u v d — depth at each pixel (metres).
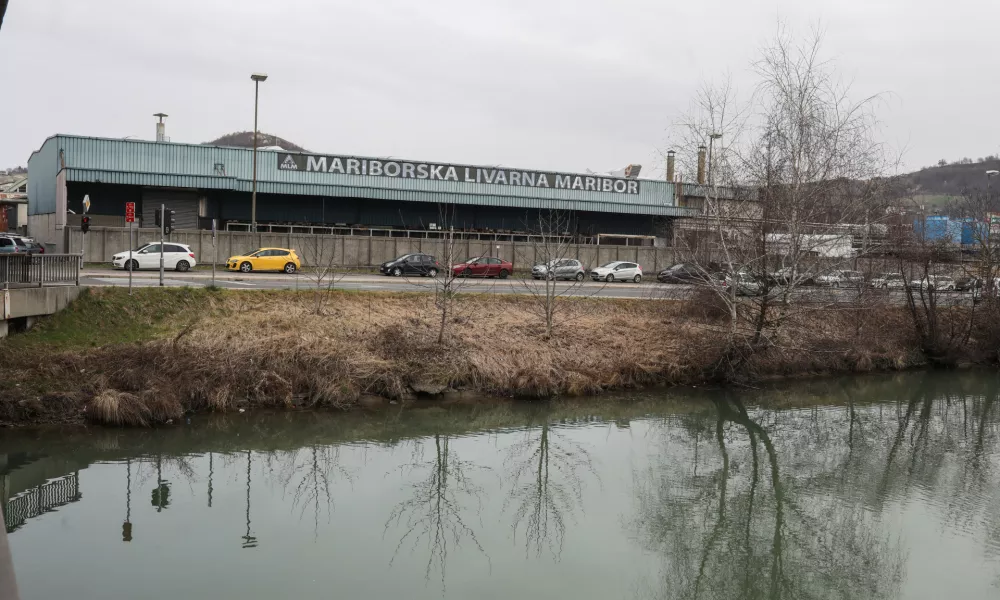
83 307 23.77
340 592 12.06
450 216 59.16
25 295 21.42
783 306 26.50
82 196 49.41
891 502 17.42
